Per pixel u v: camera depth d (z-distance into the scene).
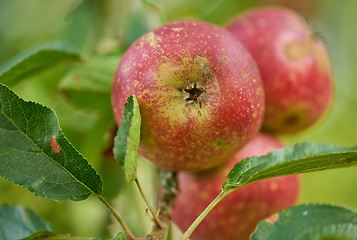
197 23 0.41
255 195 0.44
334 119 0.77
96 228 0.52
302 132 0.51
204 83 0.39
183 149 0.40
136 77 0.39
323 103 0.49
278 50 0.47
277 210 0.45
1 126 0.38
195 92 0.39
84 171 0.38
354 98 0.78
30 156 0.38
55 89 0.54
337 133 0.76
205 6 0.62
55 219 0.53
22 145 0.38
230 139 0.40
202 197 0.44
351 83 0.79
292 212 0.40
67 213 0.53
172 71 0.39
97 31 0.54
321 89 0.48
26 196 0.54
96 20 0.54
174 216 0.46
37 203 0.54
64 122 0.52
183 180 0.45
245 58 0.41
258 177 0.39
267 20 0.49
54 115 0.38
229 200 0.44
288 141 0.74
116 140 0.37
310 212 0.40
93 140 0.49
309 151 0.41
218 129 0.40
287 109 0.48
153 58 0.39
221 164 0.44
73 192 0.39
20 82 0.46
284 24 0.48
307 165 0.38
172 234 0.47
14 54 0.64
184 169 0.42
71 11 0.55
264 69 0.47
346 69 0.80
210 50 0.40
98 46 0.52
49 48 0.44
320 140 0.75
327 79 0.49
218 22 0.62
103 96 0.49
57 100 0.52
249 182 0.39
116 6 0.54
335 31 0.78
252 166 0.40
